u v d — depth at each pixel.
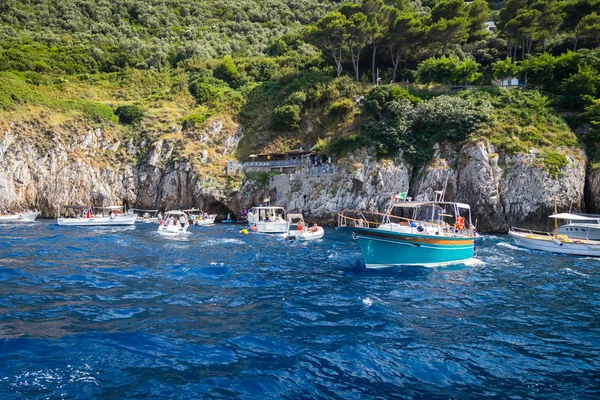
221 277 19.41
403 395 8.30
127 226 47.66
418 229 23.03
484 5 66.19
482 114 47.41
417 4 95.94
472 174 44.53
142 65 87.62
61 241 31.73
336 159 52.25
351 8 66.81
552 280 20.09
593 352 10.73
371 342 11.07
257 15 125.50
